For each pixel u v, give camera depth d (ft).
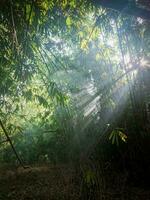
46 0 11.34
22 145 21.09
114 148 16.90
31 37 11.94
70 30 14.33
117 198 14.52
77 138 15.12
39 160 20.53
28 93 15.30
